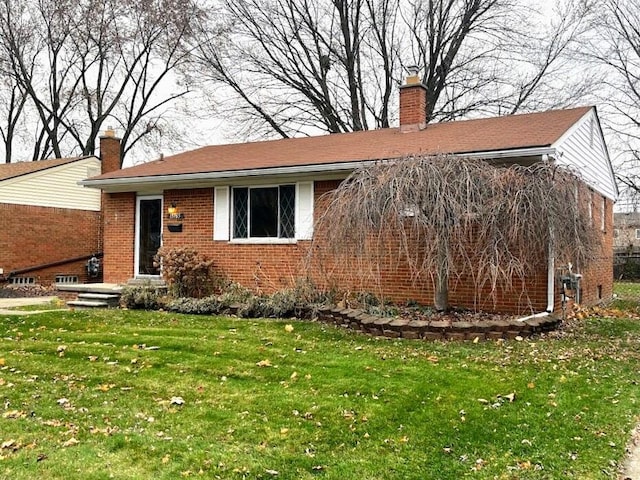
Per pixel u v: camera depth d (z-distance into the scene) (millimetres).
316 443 4262
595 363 6809
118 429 4547
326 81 25219
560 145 9859
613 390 5695
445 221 7559
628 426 4691
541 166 8164
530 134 10234
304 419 4750
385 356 6879
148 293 11484
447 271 7809
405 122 13664
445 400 5191
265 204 12133
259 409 5004
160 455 4023
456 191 7605
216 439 4332
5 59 25391
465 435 4410
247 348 7297
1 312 10844
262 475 3725
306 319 9719
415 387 5559
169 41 25531
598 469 3832
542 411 4961
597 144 13820
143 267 13930
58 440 4309
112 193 14297
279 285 11797
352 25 24875
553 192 7746
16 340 7996
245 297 10914
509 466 3867
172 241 13250
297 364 6512
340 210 8305
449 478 3693
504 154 9195
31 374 6219
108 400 5320
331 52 24906
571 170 8469
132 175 13297
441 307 9461
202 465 3857
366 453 4082
